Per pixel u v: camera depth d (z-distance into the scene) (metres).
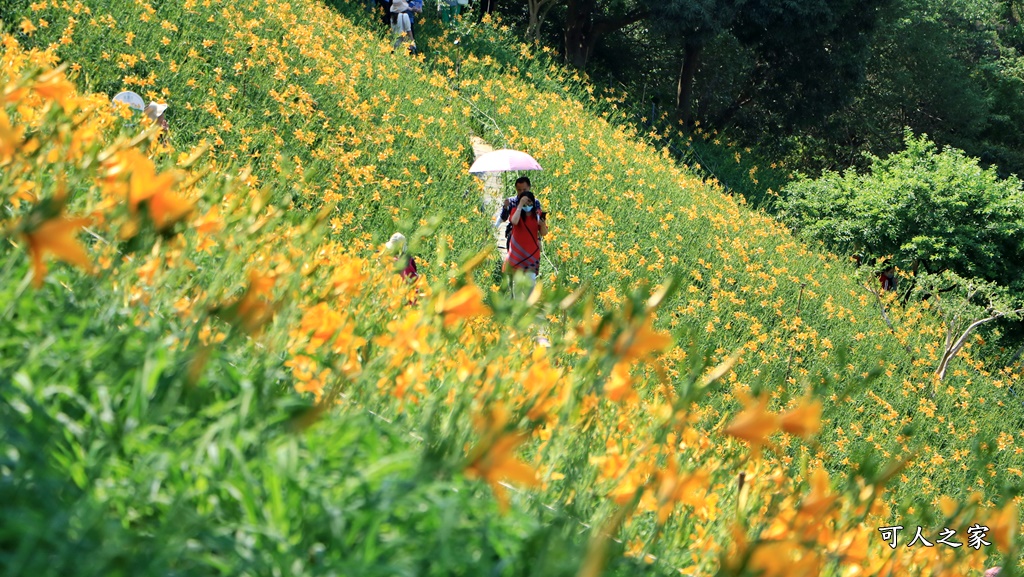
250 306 2.86
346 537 2.50
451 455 2.49
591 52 53.59
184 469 2.65
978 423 23.61
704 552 4.01
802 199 38.16
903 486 16.98
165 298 3.77
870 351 24.86
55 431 2.49
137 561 2.00
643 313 2.85
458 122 28.23
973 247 32.66
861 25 51.62
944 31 58.38
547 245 22.08
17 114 5.20
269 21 25.58
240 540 2.38
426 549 2.52
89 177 3.97
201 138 17.47
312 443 2.84
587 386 3.29
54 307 3.29
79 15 17.98
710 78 54.97
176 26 20.59
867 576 3.65
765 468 4.68
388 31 34.47
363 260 5.16
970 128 58.25
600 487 3.73
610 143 34.56
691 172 39.19
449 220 20.31
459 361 4.21
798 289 27.06
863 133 60.62
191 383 2.42
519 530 2.90
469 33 39.62
